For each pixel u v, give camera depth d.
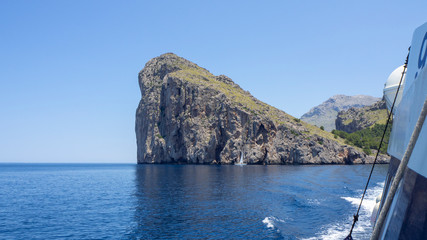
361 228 26.97
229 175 95.00
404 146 7.88
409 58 8.52
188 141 198.00
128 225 30.98
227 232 27.14
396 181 5.53
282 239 24.50
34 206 46.09
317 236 24.94
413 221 5.83
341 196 46.91
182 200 45.88
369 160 176.88
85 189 70.06
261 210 36.50
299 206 38.34
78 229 30.36
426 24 7.54
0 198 55.94
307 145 175.38
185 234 26.97
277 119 194.12
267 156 176.88
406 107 8.14
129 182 82.81
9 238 27.97
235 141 183.00
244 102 198.00
